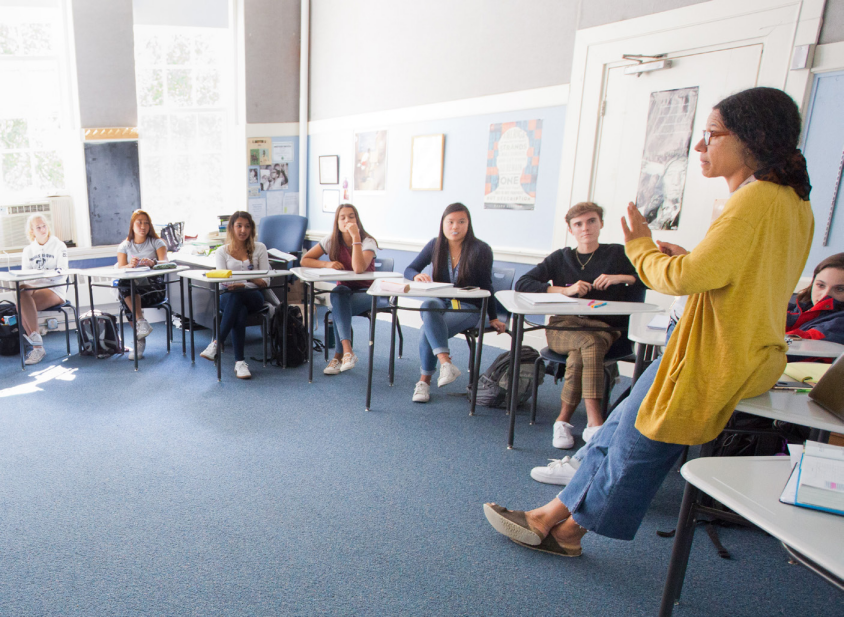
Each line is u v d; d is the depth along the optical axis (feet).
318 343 13.53
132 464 7.47
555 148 12.71
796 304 7.98
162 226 15.31
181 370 11.74
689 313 4.00
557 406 10.15
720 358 3.80
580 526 5.43
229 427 8.78
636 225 4.33
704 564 5.69
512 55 13.25
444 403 10.11
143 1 16.07
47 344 13.62
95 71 14.79
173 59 16.90
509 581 5.31
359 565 5.47
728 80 10.08
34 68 14.66
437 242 10.05
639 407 4.32
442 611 4.88
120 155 15.51
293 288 15.93
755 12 9.60
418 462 7.73
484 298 9.11
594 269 8.92
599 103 11.87
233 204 18.49
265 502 6.60
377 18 16.25
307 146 19.30
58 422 8.84
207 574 5.28
